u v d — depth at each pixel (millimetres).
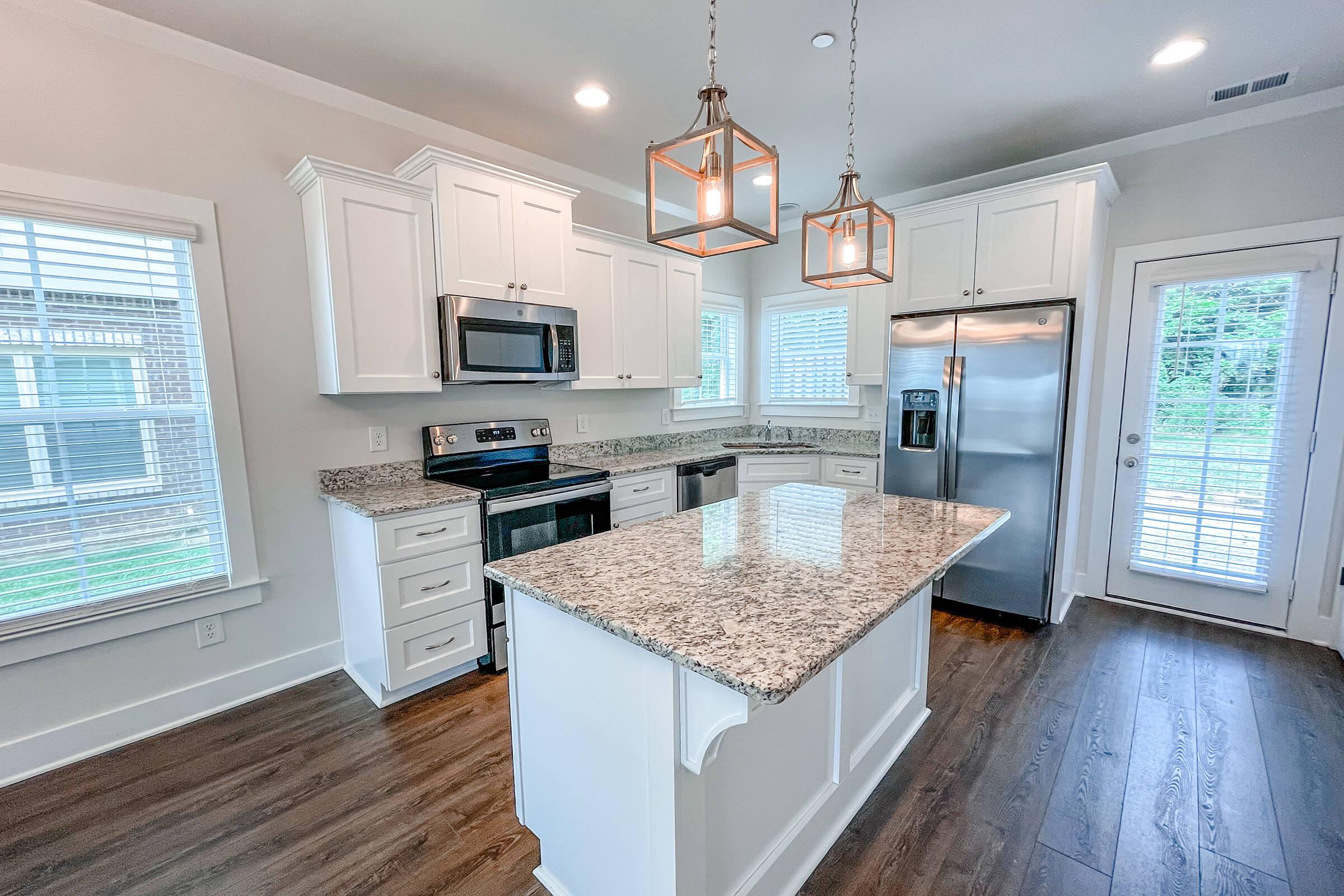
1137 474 3059
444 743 2008
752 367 4762
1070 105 2559
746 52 2127
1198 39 2061
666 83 2344
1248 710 2139
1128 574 3145
